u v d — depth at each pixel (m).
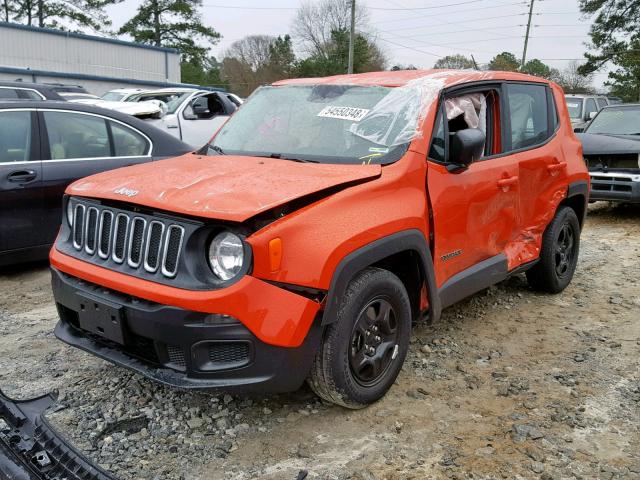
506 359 4.08
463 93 4.05
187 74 53.41
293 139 3.84
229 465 2.87
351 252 2.97
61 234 3.45
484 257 4.19
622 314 4.97
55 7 45.88
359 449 3.01
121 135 6.18
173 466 2.85
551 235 5.07
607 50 45.91
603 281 5.91
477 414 3.36
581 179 5.32
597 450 3.04
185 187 3.01
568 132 5.32
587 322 4.79
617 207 10.07
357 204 3.10
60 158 5.74
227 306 2.68
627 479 2.81
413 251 3.46
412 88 3.87
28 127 5.59
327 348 3.00
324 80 4.33
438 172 3.66
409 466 2.88
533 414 3.36
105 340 3.17
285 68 72.56
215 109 11.78
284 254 2.77
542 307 5.11
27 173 5.48
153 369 2.95
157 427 3.15
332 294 2.88
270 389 2.87
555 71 57.19
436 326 4.62
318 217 2.91
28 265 6.09
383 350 3.33
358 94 3.99
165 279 2.82
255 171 3.29
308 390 3.55
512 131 4.51
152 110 10.35
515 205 4.45
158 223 2.87
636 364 4.03
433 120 3.69
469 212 3.91
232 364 2.82
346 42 60.91
